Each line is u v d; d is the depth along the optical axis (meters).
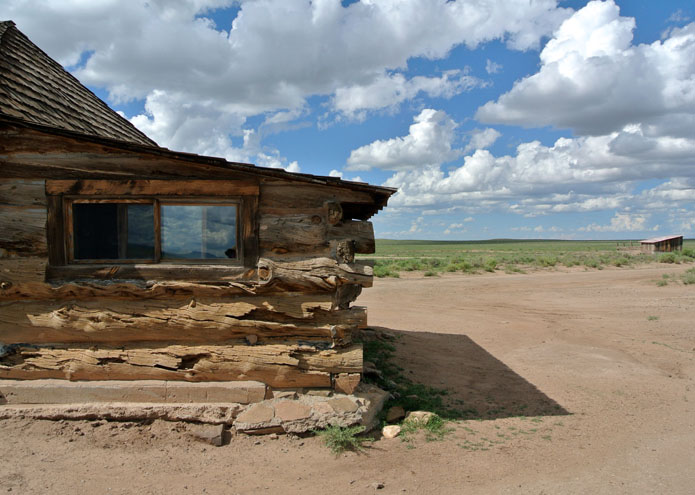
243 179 5.52
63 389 5.34
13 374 5.43
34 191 5.38
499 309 15.58
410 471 4.57
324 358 5.58
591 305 16.23
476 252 74.38
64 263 5.45
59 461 4.45
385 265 33.56
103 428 5.11
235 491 4.11
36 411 5.17
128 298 5.46
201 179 5.50
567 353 9.68
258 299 5.52
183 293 5.46
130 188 5.43
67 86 8.00
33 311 5.42
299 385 5.61
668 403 6.73
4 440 4.75
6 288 5.30
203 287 5.43
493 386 7.50
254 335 5.56
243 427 5.14
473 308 15.76
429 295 18.83
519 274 29.17
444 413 6.19
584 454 5.02
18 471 4.20
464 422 5.94
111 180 5.44
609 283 22.88
